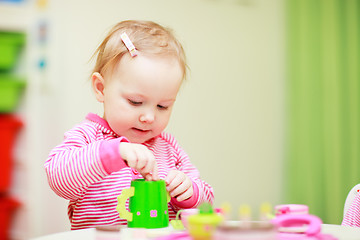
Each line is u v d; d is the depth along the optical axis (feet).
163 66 3.25
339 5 8.86
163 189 2.71
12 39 6.81
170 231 2.45
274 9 8.92
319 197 8.64
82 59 7.17
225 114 8.45
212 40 8.36
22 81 6.84
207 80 8.29
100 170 2.77
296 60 8.73
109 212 3.28
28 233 6.83
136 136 3.36
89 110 7.18
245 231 1.67
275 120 8.93
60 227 6.92
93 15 7.30
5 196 7.00
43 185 6.92
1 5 6.72
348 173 8.79
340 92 8.83
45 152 6.95
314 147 8.69
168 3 7.98
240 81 8.61
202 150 8.21
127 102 3.26
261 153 8.77
